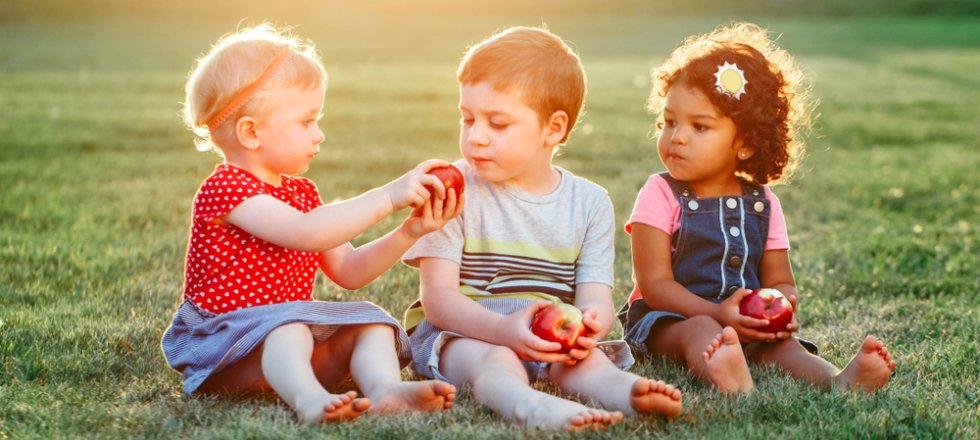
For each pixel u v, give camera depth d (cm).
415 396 265
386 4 4681
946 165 870
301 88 303
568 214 326
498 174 309
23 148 884
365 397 278
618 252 530
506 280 322
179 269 478
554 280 325
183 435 256
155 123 1072
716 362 293
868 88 1550
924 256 522
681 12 5306
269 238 289
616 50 2552
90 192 691
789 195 728
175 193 695
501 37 313
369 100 1324
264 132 301
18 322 368
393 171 805
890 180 787
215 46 315
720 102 336
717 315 327
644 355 342
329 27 3497
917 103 1361
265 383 288
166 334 309
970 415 277
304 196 320
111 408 276
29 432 254
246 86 297
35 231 559
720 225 350
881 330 384
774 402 279
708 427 260
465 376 293
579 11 5284
